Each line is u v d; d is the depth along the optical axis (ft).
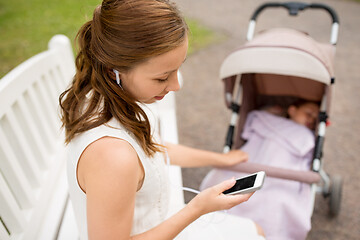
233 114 6.97
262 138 7.13
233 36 16.06
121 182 2.85
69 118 3.19
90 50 3.00
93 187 2.89
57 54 6.20
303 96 7.51
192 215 3.47
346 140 9.59
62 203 5.16
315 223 7.28
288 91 7.55
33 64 5.23
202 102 11.53
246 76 7.11
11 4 20.02
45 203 4.99
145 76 2.85
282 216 5.70
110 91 2.96
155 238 3.31
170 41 2.68
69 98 3.27
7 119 4.39
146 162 3.24
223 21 17.70
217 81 12.73
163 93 3.18
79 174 3.07
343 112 10.71
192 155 4.99
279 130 6.97
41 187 4.97
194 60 14.17
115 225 2.93
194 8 19.56
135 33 2.62
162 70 2.82
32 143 5.07
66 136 3.21
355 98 11.35
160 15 2.64
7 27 16.80
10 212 4.13
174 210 4.66
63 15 18.03
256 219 5.80
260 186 3.53
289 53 5.45
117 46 2.68
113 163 2.84
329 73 5.51
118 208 2.89
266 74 7.30
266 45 5.61
